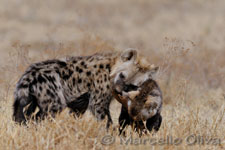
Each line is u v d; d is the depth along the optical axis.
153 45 40.81
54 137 14.59
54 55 23.27
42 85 15.73
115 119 18.64
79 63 16.84
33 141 14.29
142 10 72.69
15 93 15.76
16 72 22.31
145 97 15.20
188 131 16.30
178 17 65.75
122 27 58.03
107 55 17.38
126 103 15.34
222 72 29.53
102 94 16.77
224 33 48.16
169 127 16.56
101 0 77.06
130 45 39.31
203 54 33.31
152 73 16.55
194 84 27.14
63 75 16.38
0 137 14.52
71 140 14.23
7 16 59.16
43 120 15.70
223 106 20.36
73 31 35.75
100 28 52.03
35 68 16.05
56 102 15.98
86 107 17.28
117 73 16.42
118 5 74.94
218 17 62.47
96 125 15.35
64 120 15.25
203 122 17.69
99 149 14.38
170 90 24.00
